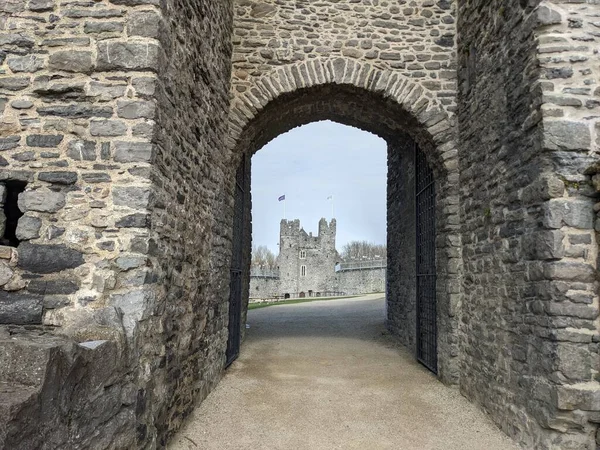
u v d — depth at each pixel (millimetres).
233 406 4699
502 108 4387
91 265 3031
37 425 1937
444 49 5961
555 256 3443
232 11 5902
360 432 4148
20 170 3145
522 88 3959
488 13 4812
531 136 3779
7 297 2975
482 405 4668
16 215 3355
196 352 4422
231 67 5867
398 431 4184
